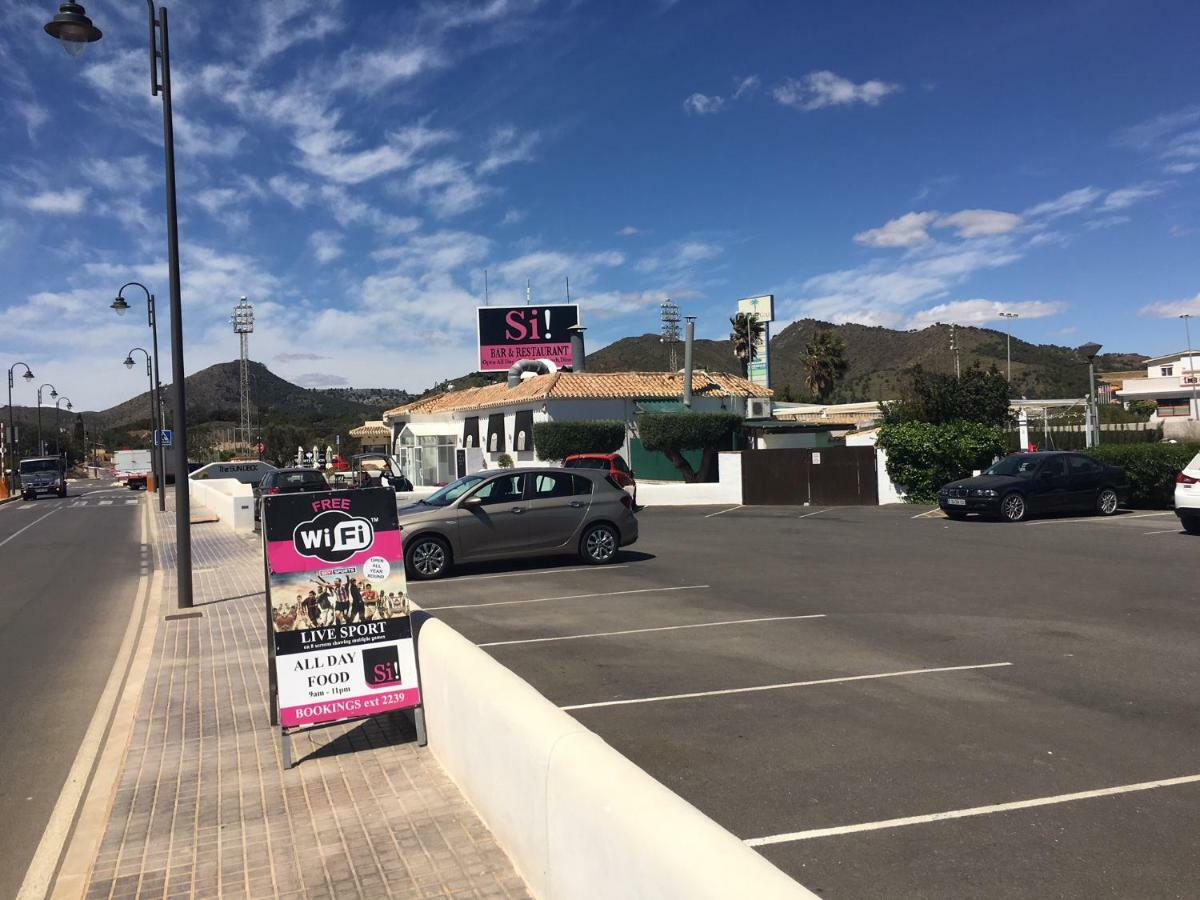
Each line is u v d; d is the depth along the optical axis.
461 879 3.78
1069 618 9.27
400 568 5.73
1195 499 16.38
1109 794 4.71
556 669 7.66
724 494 27.70
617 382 39.50
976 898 3.70
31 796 5.41
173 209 11.09
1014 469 20.36
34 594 13.50
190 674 7.84
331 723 6.23
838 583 11.88
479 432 44.19
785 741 5.67
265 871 4.04
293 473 24.62
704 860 2.29
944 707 6.29
